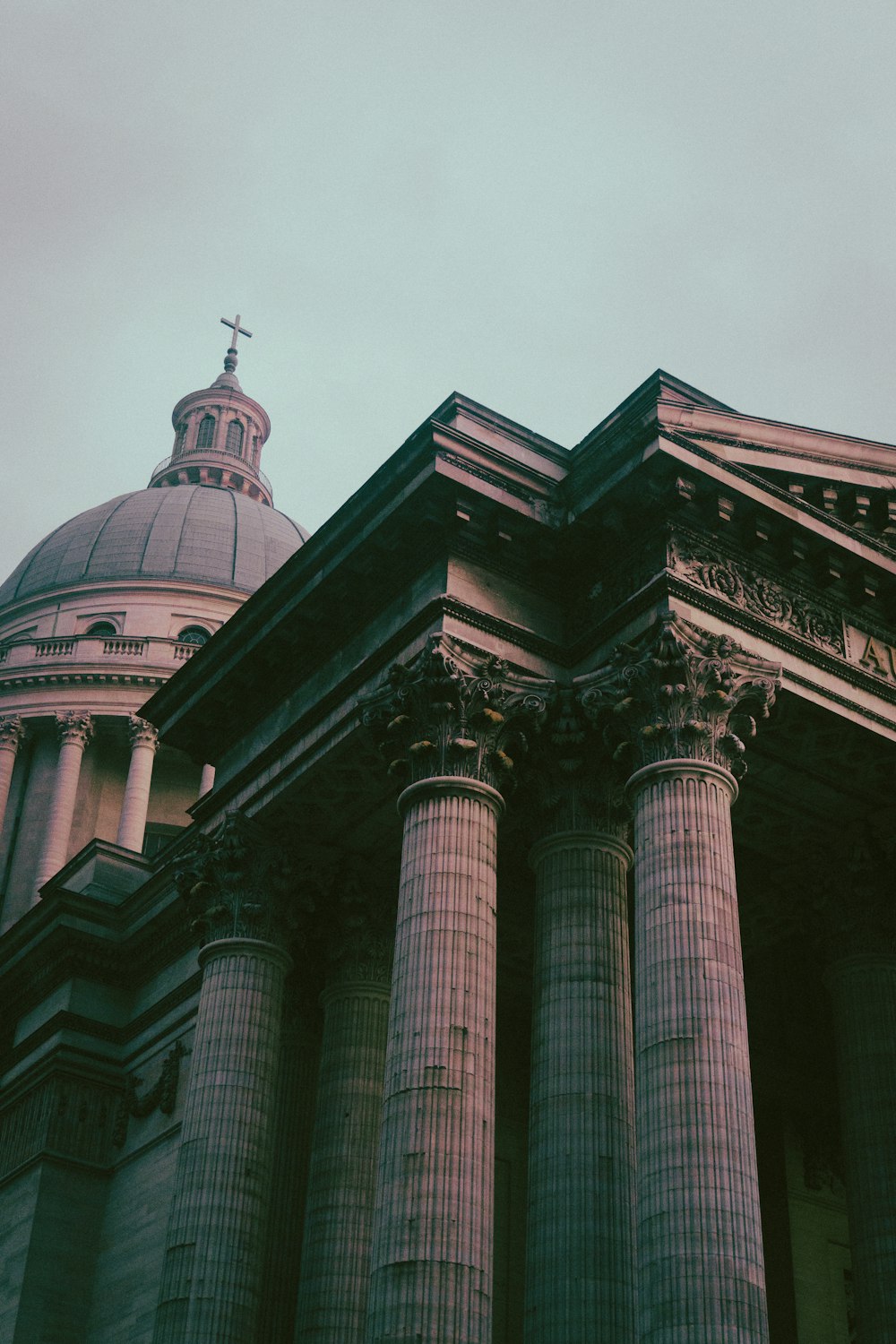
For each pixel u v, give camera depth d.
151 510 108.81
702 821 33.66
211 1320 37.03
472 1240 31.17
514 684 37.09
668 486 36.81
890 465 40.88
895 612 40.38
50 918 59.19
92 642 96.75
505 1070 48.41
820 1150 51.59
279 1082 44.31
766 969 53.16
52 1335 51.22
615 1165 33.28
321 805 42.31
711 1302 28.48
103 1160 55.00
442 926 34.09
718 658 35.66
